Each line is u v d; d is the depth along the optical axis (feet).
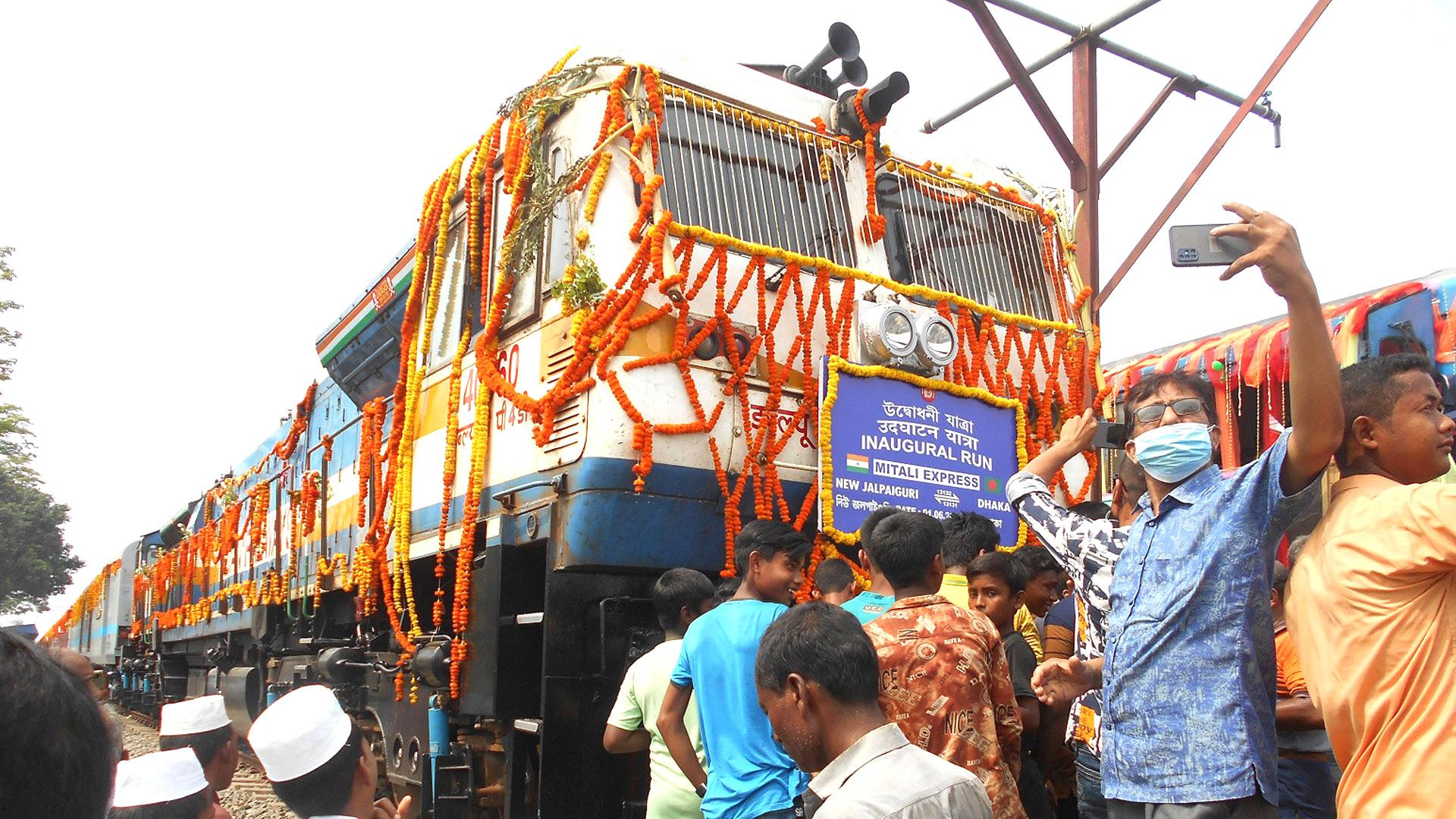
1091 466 21.12
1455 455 18.22
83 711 5.20
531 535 17.63
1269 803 9.22
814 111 20.58
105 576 75.51
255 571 37.45
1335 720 8.42
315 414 34.81
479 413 19.57
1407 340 20.42
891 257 20.63
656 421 16.52
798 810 12.24
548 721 16.26
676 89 18.63
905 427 18.24
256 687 35.58
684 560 17.01
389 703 23.79
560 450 16.99
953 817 7.91
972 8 25.36
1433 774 7.68
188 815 9.63
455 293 22.29
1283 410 22.20
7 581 102.22
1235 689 9.25
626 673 16.97
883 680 11.78
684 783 13.64
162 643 55.06
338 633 30.99
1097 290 26.73
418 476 22.97
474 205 21.44
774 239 18.90
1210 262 10.08
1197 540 9.68
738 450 17.25
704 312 17.47
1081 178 27.32
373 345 27.71
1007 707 12.44
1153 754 9.50
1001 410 19.67
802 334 18.11
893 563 12.58
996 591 14.78
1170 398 10.40
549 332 18.01
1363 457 9.50
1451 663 7.86
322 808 9.90
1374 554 8.12
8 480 103.91
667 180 18.08
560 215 18.54
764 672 9.13
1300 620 8.88
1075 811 17.24
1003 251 22.36
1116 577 10.35
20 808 4.85
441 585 20.75
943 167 21.85
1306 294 8.81
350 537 28.32
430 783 19.83
